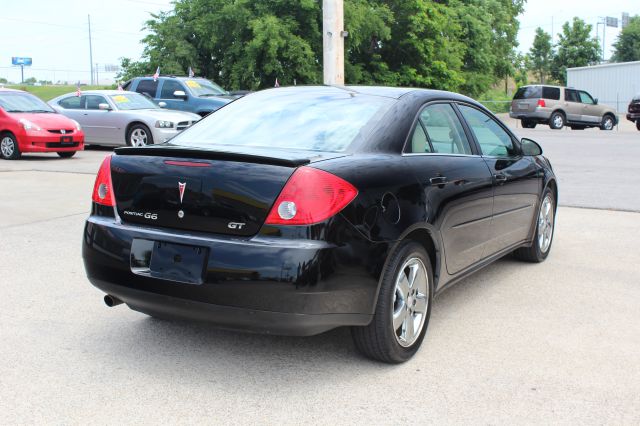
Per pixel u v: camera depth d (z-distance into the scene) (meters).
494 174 4.83
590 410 3.18
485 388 3.42
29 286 5.21
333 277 3.23
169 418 3.08
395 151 3.85
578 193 10.08
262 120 4.16
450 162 4.30
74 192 9.86
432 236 3.92
